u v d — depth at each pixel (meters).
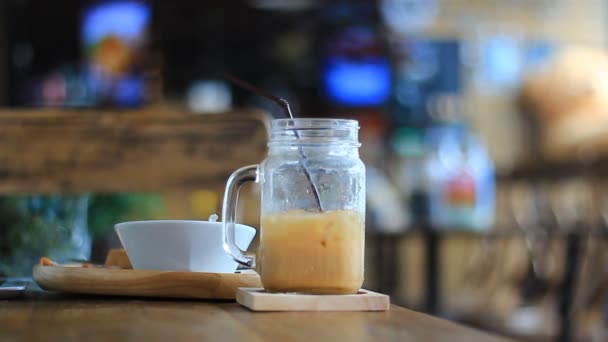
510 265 4.32
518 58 5.85
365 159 5.47
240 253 1.06
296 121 0.99
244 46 5.49
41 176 2.32
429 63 5.73
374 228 3.49
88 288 1.11
